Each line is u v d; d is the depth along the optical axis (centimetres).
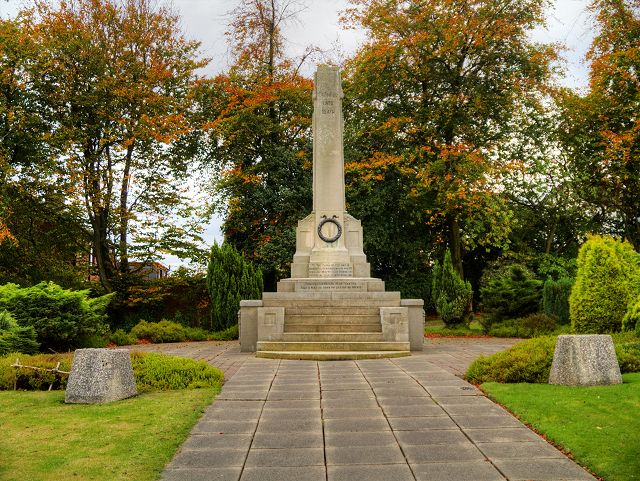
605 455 598
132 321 2703
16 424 746
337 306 1673
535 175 3312
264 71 3200
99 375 884
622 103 2870
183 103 2909
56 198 2633
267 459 622
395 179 3083
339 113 2006
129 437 687
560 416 737
